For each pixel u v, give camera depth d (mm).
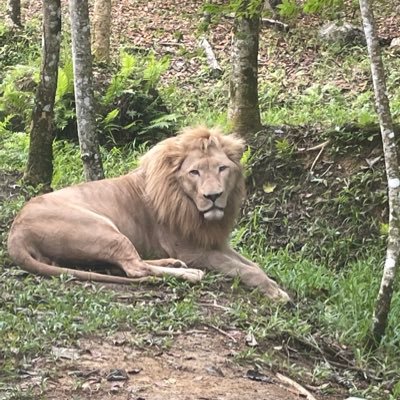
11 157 17453
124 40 29812
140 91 19719
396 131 15281
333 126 16250
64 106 19000
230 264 10977
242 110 17016
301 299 11430
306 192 15422
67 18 30875
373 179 15109
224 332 9352
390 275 10250
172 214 10883
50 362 8016
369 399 8844
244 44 16984
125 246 10422
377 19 30156
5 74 25094
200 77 26000
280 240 14828
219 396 7820
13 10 29422
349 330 10492
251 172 15852
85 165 14203
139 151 18969
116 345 8578
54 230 10406
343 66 25875
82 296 9594
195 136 10875
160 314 9391
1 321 8641
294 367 9086
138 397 7547
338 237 14602
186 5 33219
